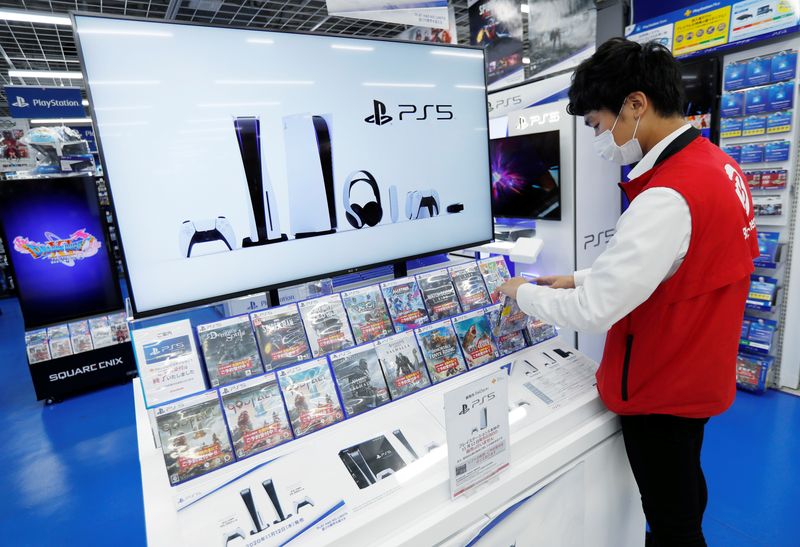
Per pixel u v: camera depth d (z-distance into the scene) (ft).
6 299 28.81
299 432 3.37
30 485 8.89
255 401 3.32
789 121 8.79
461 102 5.10
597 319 3.03
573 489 3.77
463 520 3.02
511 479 3.24
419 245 5.03
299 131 4.07
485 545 3.21
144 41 3.36
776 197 9.23
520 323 4.56
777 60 8.72
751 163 9.39
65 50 26.76
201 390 3.29
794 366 9.61
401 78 4.61
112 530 7.49
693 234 2.90
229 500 2.89
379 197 4.64
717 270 3.03
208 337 3.43
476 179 5.38
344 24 24.38
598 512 4.14
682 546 3.61
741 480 7.07
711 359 3.22
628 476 4.37
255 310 3.67
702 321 3.19
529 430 3.53
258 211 3.96
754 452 7.72
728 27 9.32
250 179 3.89
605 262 3.04
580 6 10.06
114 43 3.27
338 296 4.00
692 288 3.06
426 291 4.39
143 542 7.20
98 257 13.06
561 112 6.93
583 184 7.06
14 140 20.25
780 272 9.52
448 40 14.78
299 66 4.00
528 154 7.28
